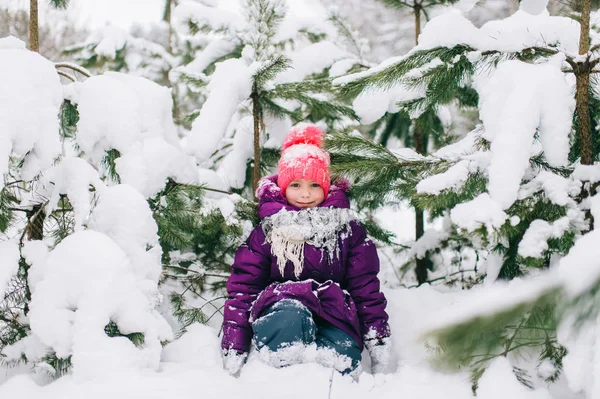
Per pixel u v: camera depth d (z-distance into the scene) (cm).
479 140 222
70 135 252
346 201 239
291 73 329
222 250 295
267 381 182
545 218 183
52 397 161
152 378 172
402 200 280
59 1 281
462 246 326
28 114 183
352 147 234
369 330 222
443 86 226
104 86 218
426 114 285
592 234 88
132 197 201
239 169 311
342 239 233
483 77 253
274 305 210
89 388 164
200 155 248
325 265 229
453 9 338
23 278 198
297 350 199
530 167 205
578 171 185
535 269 198
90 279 179
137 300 186
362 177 236
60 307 179
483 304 85
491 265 232
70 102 221
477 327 84
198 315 246
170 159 229
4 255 185
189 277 272
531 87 179
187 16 355
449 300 253
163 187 229
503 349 161
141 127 228
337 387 177
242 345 213
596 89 211
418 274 347
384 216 559
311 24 383
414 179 229
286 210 232
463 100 320
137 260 198
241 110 389
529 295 83
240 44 355
